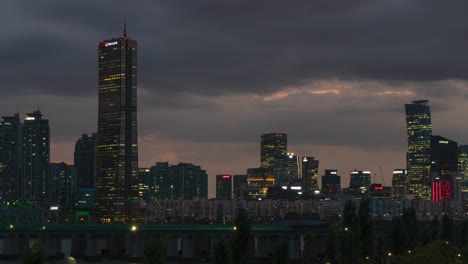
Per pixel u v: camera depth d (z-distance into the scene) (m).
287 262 199.38
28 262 137.75
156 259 163.62
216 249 178.62
